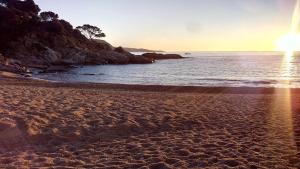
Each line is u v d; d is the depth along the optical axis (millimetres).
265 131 9281
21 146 7730
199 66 68812
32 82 28188
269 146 7723
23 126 8656
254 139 8383
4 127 8430
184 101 14891
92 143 8070
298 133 9047
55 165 6512
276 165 6359
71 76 42156
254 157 6844
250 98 16828
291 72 50281
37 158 6922
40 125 8953
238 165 6359
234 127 9773
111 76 43062
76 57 75938
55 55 74125
